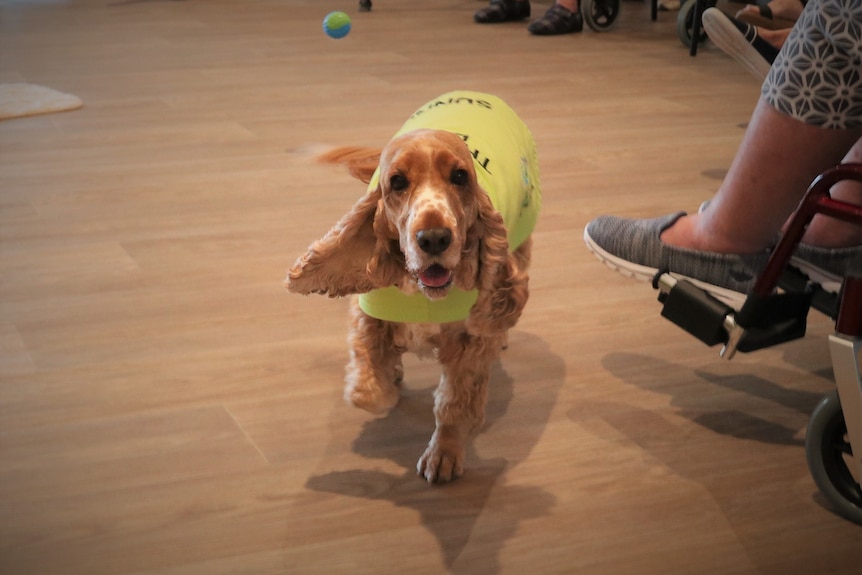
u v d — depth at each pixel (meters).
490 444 1.86
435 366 2.13
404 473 1.77
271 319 2.28
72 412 1.90
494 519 1.66
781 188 1.74
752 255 1.87
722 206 1.85
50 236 2.70
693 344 2.23
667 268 1.93
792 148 1.68
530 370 2.11
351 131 3.73
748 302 1.69
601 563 1.56
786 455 1.84
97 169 3.26
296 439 1.85
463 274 1.55
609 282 2.52
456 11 6.73
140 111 4.00
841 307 1.49
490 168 1.70
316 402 1.97
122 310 2.29
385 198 1.48
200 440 1.84
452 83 4.56
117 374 2.03
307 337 2.20
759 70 3.02
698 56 5.28
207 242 2.68
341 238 1.54
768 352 2.20
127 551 1.55
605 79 4.69
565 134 3.75
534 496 1.72
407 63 5.00
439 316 1.59
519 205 1.80
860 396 1.47
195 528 1.61
